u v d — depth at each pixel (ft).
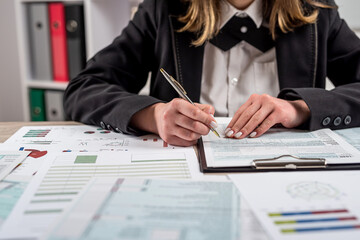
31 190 1.53
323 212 1.33
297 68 3.26
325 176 1.69
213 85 3.44
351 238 1.16
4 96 8.05
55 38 5.83
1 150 2.07
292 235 1.18
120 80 3.31
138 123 2.46
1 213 1.34
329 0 3.50
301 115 2.48
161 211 1.32
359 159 1.89
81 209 1.33
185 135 2.15
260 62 3.42
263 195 1.47
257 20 3.30
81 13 5.58
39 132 2.51
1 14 7.62
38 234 1.19
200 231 1.19
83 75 3.21
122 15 6.16
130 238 1.15
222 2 3.31
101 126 2.61
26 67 6.07
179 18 3.26
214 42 3.39
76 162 1.87
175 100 2.22
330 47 3.53
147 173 1.74
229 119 2.75
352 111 2.55
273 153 2.00
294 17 3.25
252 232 1.19
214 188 1.54
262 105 2.42
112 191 1.49
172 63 3.31
